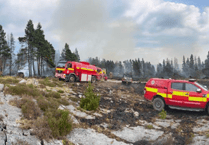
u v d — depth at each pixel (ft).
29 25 144.87
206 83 66.74
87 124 20.45
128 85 58.54
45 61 161.27
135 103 33.78
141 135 19.30
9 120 14.55
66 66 48.55
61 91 33.42
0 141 10.82
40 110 19.19
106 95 38.09
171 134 19.40
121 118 24.30
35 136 13.42
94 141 16.47
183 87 27.43
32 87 27.89
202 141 16.72
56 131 15.07
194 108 26.30
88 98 26.99
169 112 28.12
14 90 22.47
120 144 16.70
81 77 50.52
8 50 145.18
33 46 141.59
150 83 30.66
